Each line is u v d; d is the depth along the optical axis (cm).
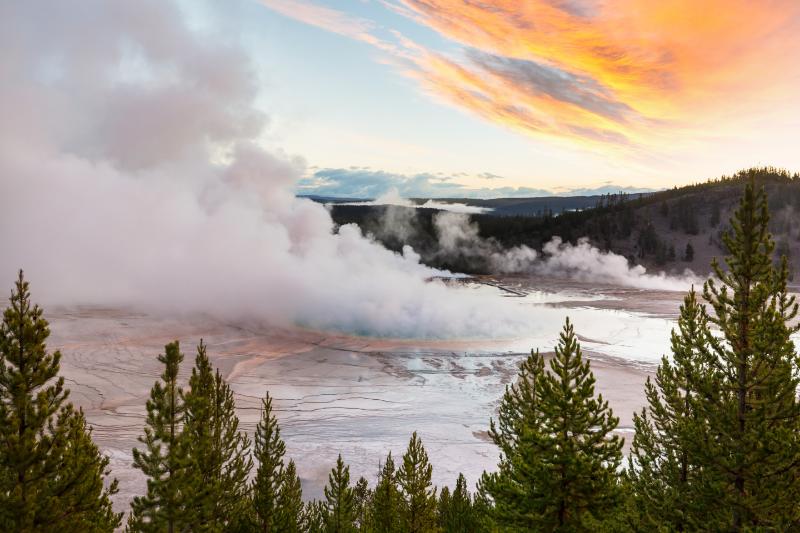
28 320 1159
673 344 1295
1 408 1113
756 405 1141
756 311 1158
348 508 1956
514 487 1274
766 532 1035
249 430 4306
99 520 1470
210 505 1499
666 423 1384
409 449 1972
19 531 1115
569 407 1198
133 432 4112
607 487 1171
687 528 1229
